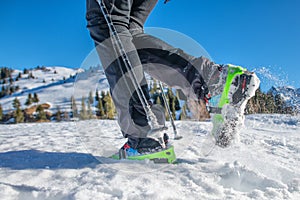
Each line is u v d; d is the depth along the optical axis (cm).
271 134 237
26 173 115
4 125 567
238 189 104
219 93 129
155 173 111
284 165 127
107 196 90
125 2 121
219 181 106
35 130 361
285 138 210
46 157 144
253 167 121
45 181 106
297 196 93
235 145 163
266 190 95
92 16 120
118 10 119
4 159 141
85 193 90
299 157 146
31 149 176
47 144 200
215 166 119
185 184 100
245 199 88
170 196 88
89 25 122
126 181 102
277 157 145
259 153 150
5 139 243
